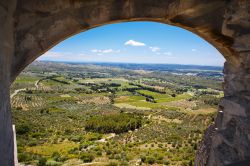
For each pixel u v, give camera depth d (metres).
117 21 2.54
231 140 2.56
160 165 28.97
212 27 2.55
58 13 2.41
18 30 2.34
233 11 2.50
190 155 31.75
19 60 2.38
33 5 2.36
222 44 2.69
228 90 2.88
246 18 2.48
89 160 31.58
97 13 2.46
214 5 2.50
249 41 2.48
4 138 2.02
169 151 35.00
